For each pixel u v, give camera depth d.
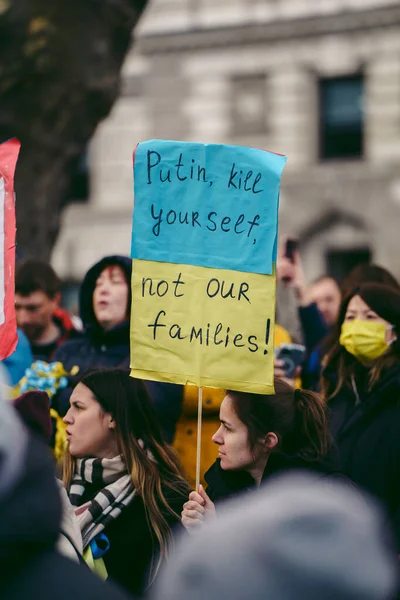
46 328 7.51
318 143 29.52
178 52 30.66
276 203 4.81
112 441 4.87
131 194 31.16
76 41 12.26
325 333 8.30
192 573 2.00
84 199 31.78
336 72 29.19
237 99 30.17
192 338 4.82
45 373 6.38
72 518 4.03
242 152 4.88
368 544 1.95
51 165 12.91
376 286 6.05
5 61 12.09
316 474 4.59
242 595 1.93
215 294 4.83
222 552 1.98
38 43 12.07
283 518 1.97
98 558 4.60
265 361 4.72
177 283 4.88
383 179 28.64
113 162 31.34
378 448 5.74
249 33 29.84
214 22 30.22
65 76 12.31
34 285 7.33
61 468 5.14
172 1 30.66
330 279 9.56
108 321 6.65
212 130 30.38
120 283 6.65
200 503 4.54
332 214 29.22
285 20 29.50
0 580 2.44
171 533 4.64
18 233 12.78
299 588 1.92
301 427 4.66
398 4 28.31
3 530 2.44
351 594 1.91
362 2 28.69
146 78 30.98
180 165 4.92
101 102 12.89
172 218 4.91
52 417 6.28
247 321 4.78
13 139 4.93
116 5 12.45
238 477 4.72
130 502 4.72
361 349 5.93
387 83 28.69
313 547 1.93
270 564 1.94
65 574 2.47
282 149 29.70
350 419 5.88
